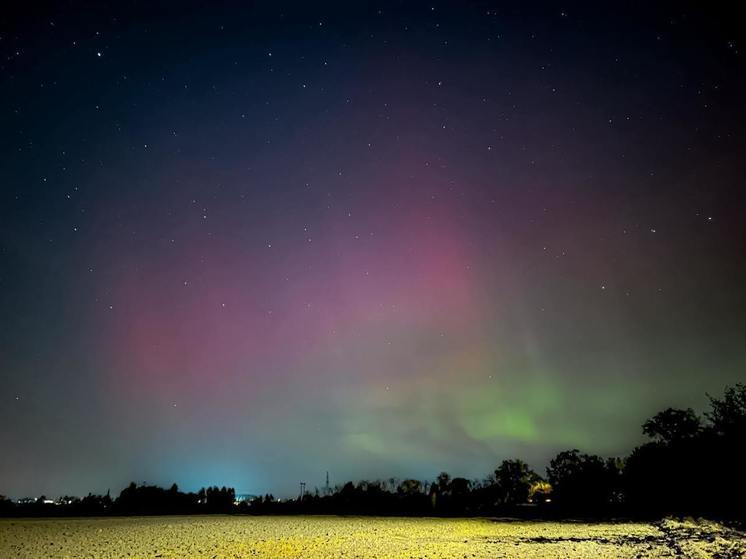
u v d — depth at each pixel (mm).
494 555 18047
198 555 19344
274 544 23016
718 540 19000
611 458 45250
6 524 37156
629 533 24344
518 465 58281
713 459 32969
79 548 21891
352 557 18297
